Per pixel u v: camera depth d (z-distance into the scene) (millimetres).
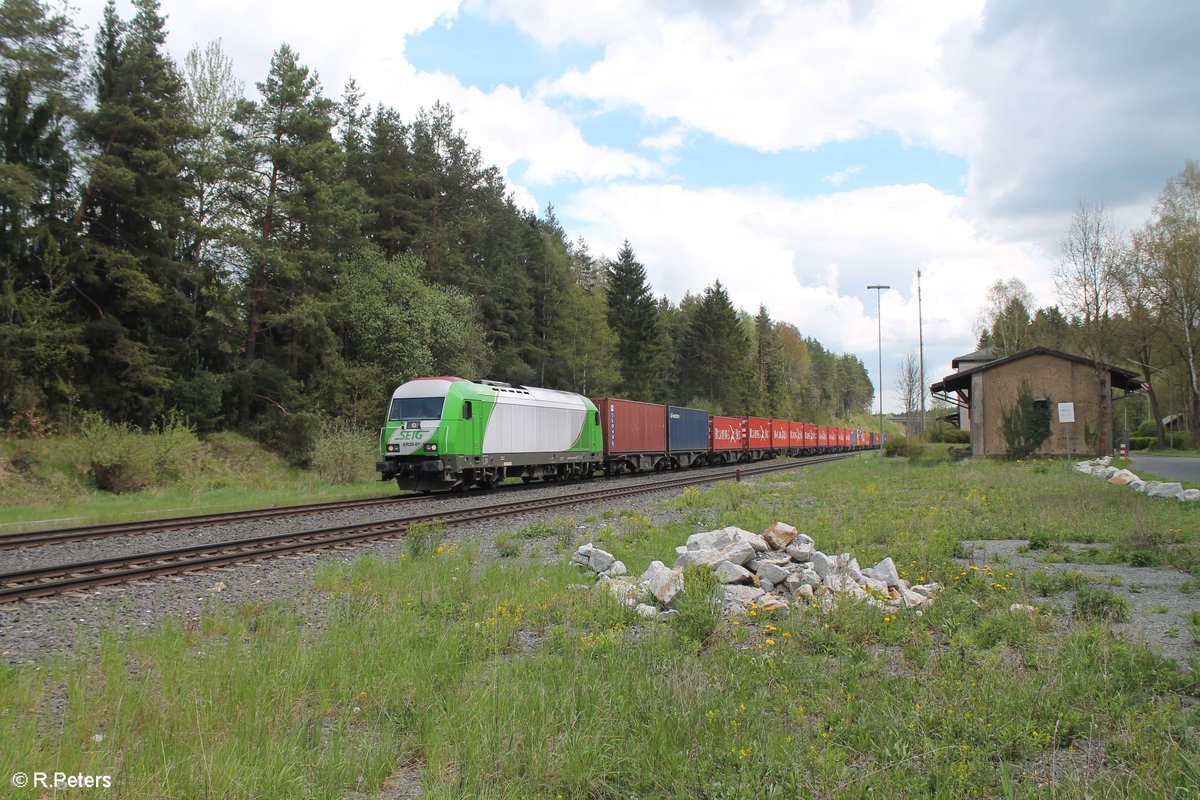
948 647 6344
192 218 30828
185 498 22344
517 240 53188
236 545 12188
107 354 27953
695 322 83938
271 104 33406
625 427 33812
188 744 4098
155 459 24656
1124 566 10172
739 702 4875
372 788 3918
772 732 4391
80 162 27578
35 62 26656
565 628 6832
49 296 26406
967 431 61750
